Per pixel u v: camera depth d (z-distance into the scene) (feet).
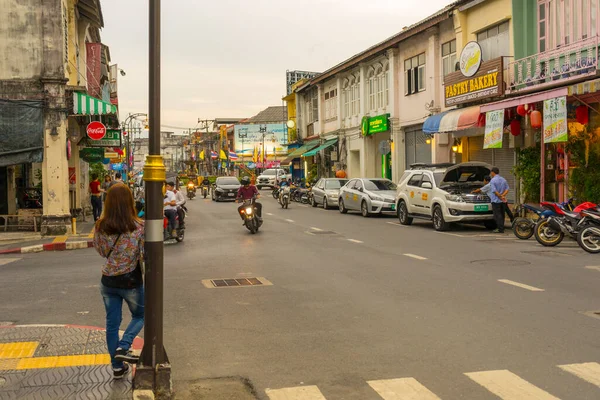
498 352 19.33
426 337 21.22
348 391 16.26
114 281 16.90
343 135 128.36
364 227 64.75
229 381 17.25
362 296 28.35
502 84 64.75
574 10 57.72
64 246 51.31
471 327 22.38
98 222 16.98
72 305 27.89
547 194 63.10
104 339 21.48
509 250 43.39
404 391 16.14
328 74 131.44
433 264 37.55
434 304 26.30
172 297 28.96
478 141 77.20
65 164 58.95
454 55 82.02
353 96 123.75
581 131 56.39
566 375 17.08
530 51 65.00
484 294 28.17
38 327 23.30
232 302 27.63
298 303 27.14
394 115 100.01
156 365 15.97
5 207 66.33
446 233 57.00
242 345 20.77
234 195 128.36
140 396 15.55
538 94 55.52
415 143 96.48
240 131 282.56
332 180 102.06
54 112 58.29
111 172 154.71
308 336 21.71
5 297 29.89
